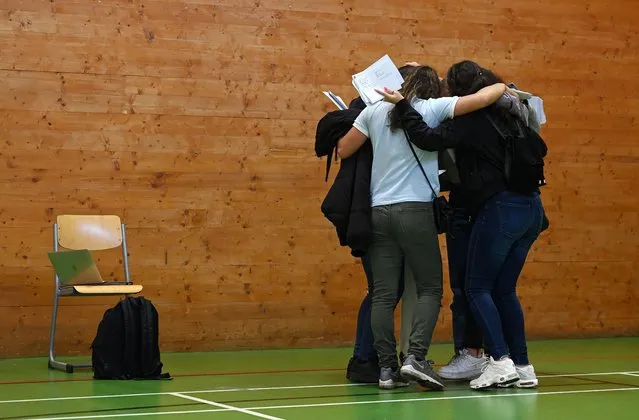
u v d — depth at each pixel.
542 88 7.40
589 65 7.54
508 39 7.30
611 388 4.53
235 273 6.52
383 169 4.44
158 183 6.37
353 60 6.85
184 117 6.44
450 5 7.12
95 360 4.94
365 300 4.82
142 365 4.93
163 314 6.34
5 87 6.06
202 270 6.44
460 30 7.15
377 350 4.54
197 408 3.87
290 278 6.64
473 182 4.42
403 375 4.39
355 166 4.56
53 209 6.14
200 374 5.14
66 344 6.12
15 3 6.10
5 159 6.05
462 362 4.79
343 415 3.69
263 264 6.58
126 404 3.98
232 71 6.56
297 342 6.64
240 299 6.52
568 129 7.47
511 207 4.40
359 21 6.88
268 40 6.65
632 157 7.66
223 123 6.53
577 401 4.08
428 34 7.06
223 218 6.51
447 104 4.38
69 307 6.14
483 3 7.22
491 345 4.45
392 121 4.39
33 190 6.10
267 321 6.57
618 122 7.62
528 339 7.29
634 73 7.68
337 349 6.61
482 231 4.42
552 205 7.41
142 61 6.36
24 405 3.95
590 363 5.74
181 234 6.41
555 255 7.40
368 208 4.46
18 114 6.08
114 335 4.94
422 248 4.41
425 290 4.46
